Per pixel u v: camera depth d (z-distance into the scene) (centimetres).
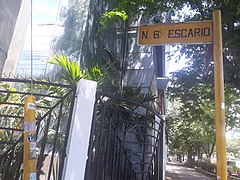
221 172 280
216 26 327
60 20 775
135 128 605
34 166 271
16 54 732
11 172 399
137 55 1215
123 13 637
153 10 651
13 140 462
